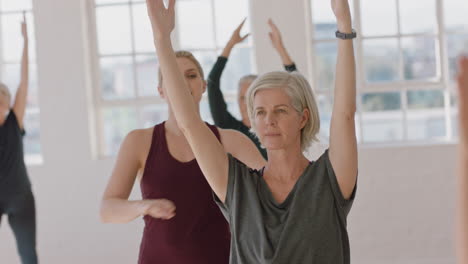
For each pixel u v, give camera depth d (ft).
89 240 19.99
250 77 13.69
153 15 6.07
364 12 20.12
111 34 20.68
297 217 5.60
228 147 8.39
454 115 20.12
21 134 16.26
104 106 20.67
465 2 19.88
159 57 6.14
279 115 5.83
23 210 16.15
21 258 16.38
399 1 20.02
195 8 20.34
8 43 21.36
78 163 20.06
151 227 7.93
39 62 20.06
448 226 19.11
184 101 6.10
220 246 7.88
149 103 20.74
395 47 20.10
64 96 20.08
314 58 20.08
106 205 7.32
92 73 20.57
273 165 5.95
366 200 19.22
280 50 13.04
